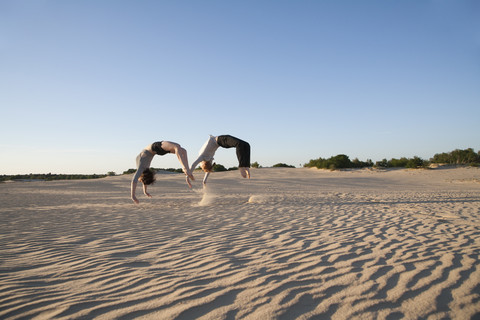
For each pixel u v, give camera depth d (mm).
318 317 2230
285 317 2232
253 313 2297
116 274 3201
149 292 2717
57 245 4480
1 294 2691
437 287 2734
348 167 41438
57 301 2543
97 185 23344
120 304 2480
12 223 6457
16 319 2238
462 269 3186
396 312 2291
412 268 3244
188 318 2234
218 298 2570
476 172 31234
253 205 9555
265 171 39719
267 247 4238
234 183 25062
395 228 5551
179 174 38719
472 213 7504
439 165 37781
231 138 7152
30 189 19953
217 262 3564
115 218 7074
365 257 3678
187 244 4469
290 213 7660
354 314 2268
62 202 11414
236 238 4832
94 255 3930
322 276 3047
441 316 2229
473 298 2506
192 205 9836
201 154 7242
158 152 7059
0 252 4102
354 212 7762
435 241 4488
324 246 4246
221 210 8359
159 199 12359
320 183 25328
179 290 2750
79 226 6039
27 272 3291
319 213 7621
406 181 27562
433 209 8328
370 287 2752
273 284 2855
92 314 2311
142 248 4266
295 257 3725
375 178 30547
